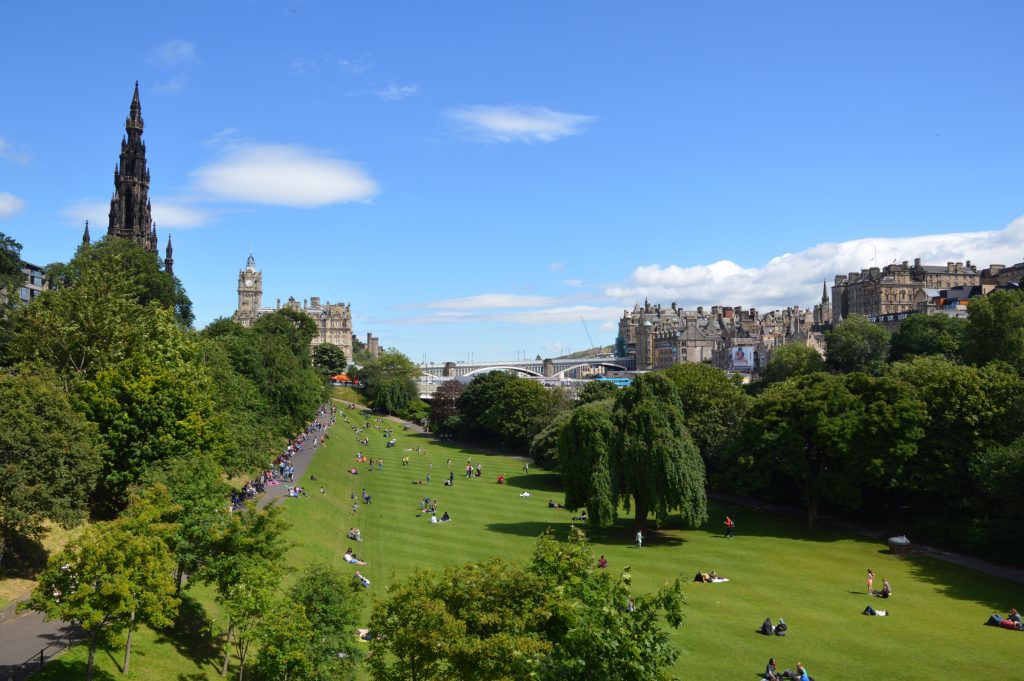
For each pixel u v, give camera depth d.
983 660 50.25
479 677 31.27
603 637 26.78
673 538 90.06
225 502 51.03
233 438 80.00
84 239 161.50
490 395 192.88
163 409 64.06
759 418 100.50
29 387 53.75
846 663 49.78
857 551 82.44
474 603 34.44
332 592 42.00
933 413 91.75
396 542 82.19
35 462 49.22
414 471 144.50
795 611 60.66
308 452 138.38
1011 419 88.81
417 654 33.72
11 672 35.16
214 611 51.94
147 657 41.88
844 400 93.88
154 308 99.44
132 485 55.19
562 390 189.62
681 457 87.69
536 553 40.22
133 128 176.75
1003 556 76.56
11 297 106.69
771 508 108.69
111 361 75.69
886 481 89.56
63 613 33.47
